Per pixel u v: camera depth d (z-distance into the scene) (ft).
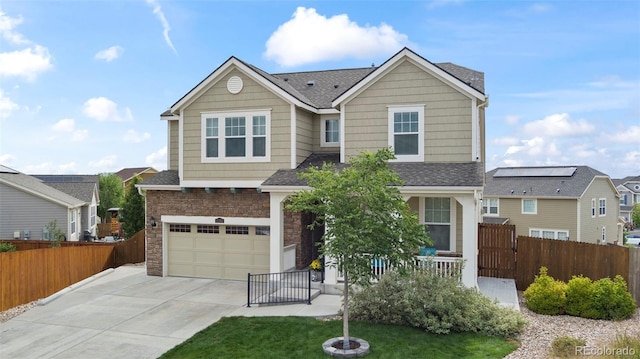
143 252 72.23
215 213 54.80
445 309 34.09
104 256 65.67
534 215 115.24
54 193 99.40
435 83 47.75
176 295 47.34
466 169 44.83
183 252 56.85
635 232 190.80
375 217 29.48
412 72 48.44
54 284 51.85
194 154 54.13
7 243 69.51
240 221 53.67
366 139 49.98
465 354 29.71
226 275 55.21
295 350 30.76
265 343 32.22
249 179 52.31
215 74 52.60
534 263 50.39
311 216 55.11
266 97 51.70
